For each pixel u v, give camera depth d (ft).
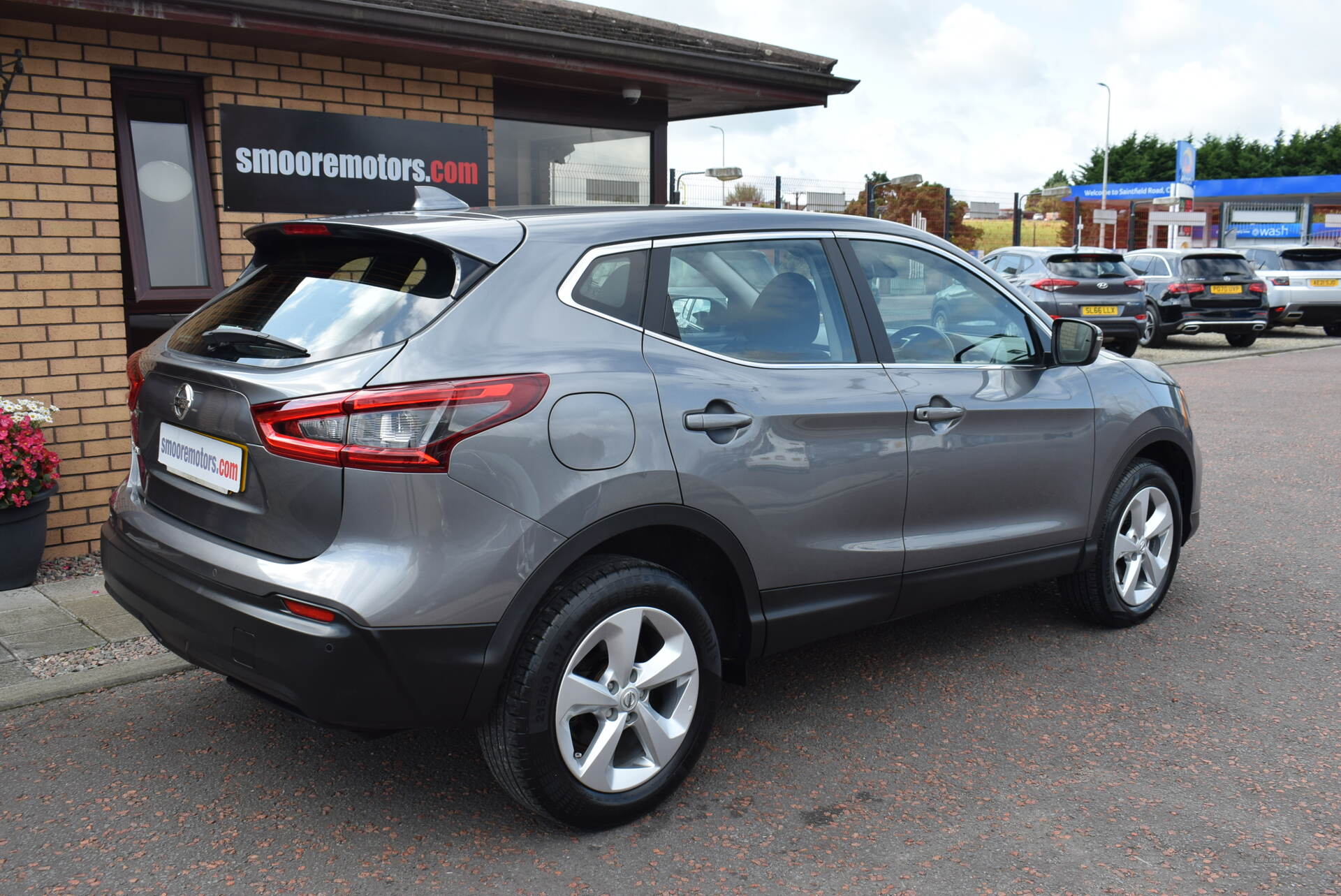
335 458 8.44
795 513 10.93
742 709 12.60
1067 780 10.82
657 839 9.73
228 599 8.91
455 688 8.81
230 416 9.14
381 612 8.39
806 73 27.07
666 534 10.53
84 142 17.88
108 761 11.18
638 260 10.31
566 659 9.25
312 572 8.49
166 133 19.60
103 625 15.01
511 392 8.88
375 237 9.86
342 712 8.63
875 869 9.23
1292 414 36.76
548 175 26.23
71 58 17.67
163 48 18.83
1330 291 68.13
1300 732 11.94
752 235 11.32
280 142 20.58
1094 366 14.71
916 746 11.62
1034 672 13.74
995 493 13.02
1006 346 13.65
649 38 26.22
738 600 10.86
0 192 17.11
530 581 9.00
